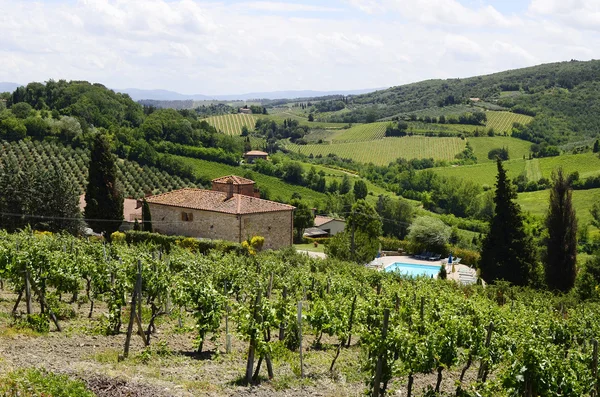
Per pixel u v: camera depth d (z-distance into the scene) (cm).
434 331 1310
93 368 1125
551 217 3553
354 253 4309
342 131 16675
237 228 3981
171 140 10138
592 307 2447
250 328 1218
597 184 8625
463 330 1287
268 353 1255
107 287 1730
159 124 10012
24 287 1622
